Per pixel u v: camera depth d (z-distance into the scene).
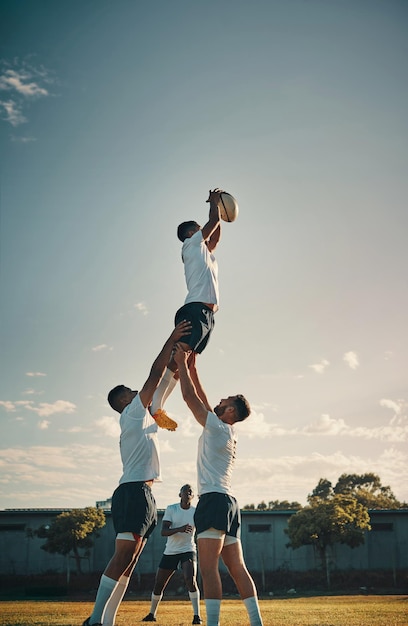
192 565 7.64
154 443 5.06
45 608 10.83
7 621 7.19
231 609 10.38
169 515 7.87
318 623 6.87
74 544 20.28
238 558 4.82
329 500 21.80
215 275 5.40
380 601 13.73
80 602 14.41
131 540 4.81
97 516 20.58
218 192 5.62
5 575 20.94
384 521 22.84
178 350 5.01
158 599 7.77
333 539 20.48
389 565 22.36
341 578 21.53
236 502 4.83
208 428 4.79
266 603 13.15
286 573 21.92
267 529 22.69
